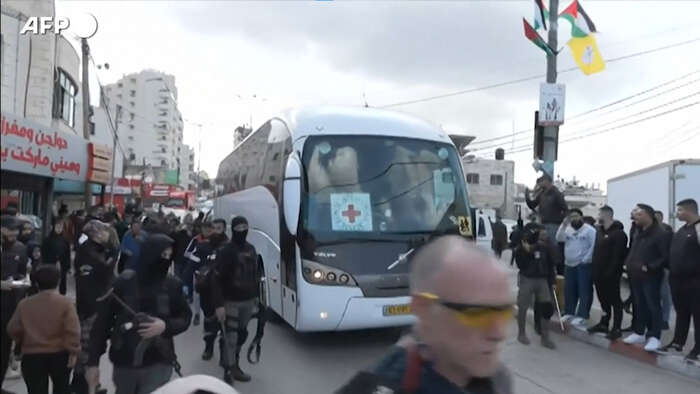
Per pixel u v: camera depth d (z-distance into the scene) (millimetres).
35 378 5469
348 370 8234
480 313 1858
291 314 8969
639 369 8305
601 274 9602
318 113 9609
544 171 12680
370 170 9188
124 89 105312
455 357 1917
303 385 7551
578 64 13461
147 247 4586
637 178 16266
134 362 4418
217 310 7301
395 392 1950
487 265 1935
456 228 9273
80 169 4070
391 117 9930
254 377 7871
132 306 4477
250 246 7695
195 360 8867
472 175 58219
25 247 5766
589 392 7320
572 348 9500
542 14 13562
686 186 14219
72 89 18875
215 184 19453
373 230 8883
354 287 8609
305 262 8648
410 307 2049
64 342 5500
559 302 11406
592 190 68875
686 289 8125
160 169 80000
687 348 8844
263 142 11758
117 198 41500
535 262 9578
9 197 3170
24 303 5457
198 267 11969
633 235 10422
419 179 9359
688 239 8062
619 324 9516
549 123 12562
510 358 8867
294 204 8734
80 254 6648
